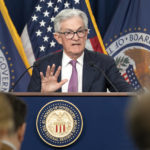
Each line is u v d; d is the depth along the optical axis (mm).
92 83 8125
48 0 13555
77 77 8250
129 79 13422
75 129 5496
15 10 13930
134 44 13492
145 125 1506
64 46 8656
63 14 8742
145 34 13406
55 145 5469
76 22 8633
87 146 5512
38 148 5531
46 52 13328
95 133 5543
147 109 1515
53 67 6621
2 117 2352
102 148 5504
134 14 13578
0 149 2432
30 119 5602
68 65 8484
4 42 13125
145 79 13281
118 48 13531
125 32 13555
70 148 5504
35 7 13516
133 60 13461
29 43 13406
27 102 5637
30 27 13445
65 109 5547
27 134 5566
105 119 5570
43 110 5547
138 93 5363
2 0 13273
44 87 6598
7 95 2516
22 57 13047
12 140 2477
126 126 1639
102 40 13609
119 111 5570
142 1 13516
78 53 8500
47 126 5516
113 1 13953
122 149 5477
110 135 5531
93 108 5602
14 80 13008
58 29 8812
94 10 13984
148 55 13352
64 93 5648
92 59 8555
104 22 13867
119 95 5582
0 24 13180
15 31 13211
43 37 13391
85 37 8750
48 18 13484
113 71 8453
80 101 5637
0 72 13023
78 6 13406
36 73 8461
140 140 1535
